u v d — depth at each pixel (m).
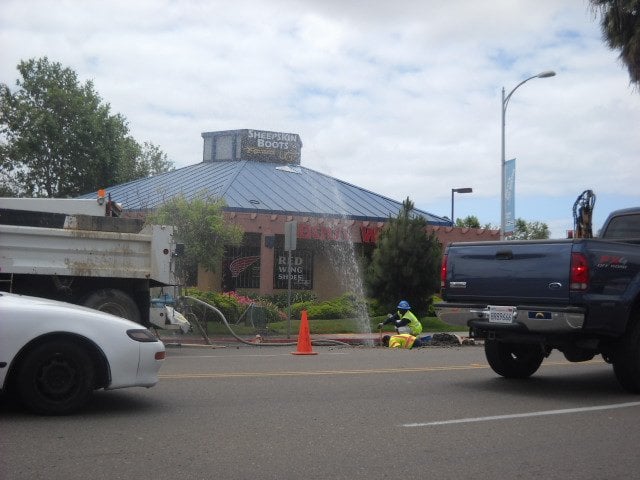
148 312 14.52
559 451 6.31
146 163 57.59
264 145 39.28
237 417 7.46
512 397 9.12
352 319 26.19
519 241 9.48
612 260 9.03
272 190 34.50
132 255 14.14
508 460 5.97
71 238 13.54
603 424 7.50
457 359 14.05
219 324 22.36
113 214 16.70
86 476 5.26
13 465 5.49
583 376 11.52
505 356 10.79
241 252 30.80
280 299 30.45
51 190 47.00
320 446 6.31
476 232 34.72
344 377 10.70
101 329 7.29
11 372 7.09
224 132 39.72
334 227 31.59
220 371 11.12
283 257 31.77
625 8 23.47
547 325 8.95
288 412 7.80
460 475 5.52
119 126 48.97
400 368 12.12
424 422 7.41
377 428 7.08
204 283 30.16
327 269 32.53
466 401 8.76
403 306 19.06
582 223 12.64
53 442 6.19
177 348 16.91
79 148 47.03
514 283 9.39
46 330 7.05
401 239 26.08
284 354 15.03
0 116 44.03
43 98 46.44
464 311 9.79
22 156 44.78
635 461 6.03
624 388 9.51
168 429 6.82
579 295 8.74
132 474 5.34
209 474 5.39
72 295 13.78
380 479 5.37
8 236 12.99
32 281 13.45
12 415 7.17
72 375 7.20
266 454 6.00
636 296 9.16
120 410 7.65
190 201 27.00
